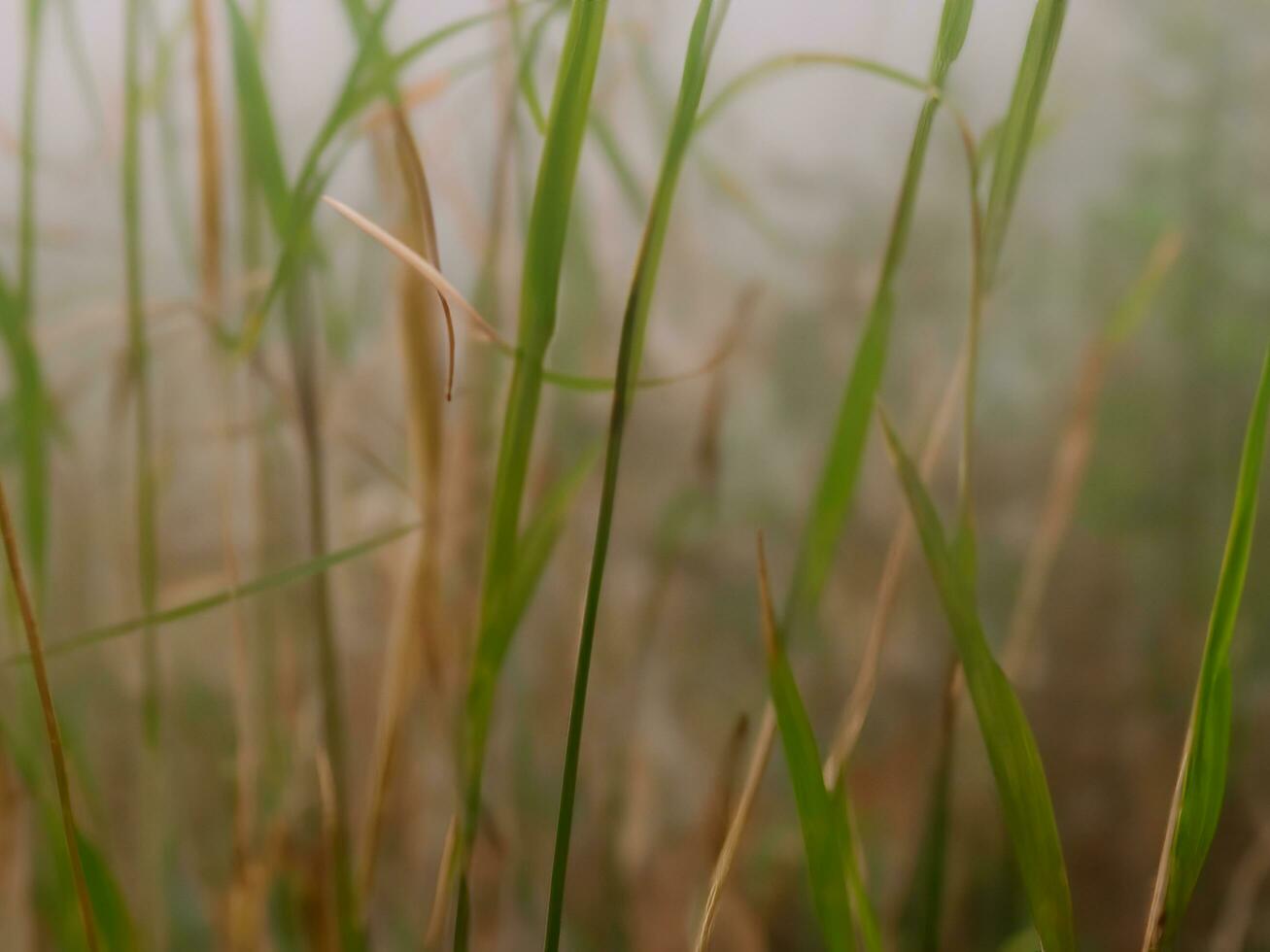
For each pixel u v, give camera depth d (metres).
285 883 0.60
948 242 0.87
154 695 0.59
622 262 0.72
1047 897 0.47
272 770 0.61
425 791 0.67
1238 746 0.79
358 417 0.67
